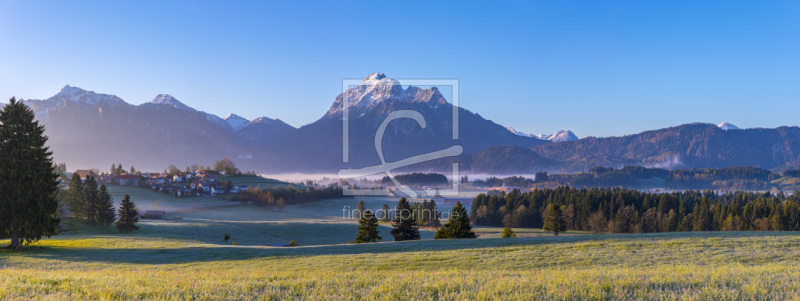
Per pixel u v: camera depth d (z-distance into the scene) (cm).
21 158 4353
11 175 4291
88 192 9788
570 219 13538
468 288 1223
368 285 1314
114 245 5566
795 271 1590
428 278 1466
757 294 1082
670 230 12219
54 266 3322
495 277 1495
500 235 11550
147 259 3828
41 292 1204
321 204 19275
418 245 4216
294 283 1344
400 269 2952
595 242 3869
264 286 1310
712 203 14162
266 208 18400
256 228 11481
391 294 1152
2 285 1244
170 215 15800
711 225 11850
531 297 1076
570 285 1227
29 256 3884
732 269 1786
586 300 1059
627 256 3170
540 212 14250
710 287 1162
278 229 11612
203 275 1734
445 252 3662
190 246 4962
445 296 1120
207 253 4088
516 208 14975
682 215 12700
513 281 1327
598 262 2981
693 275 1453
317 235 11219
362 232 7406
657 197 14775
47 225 4431
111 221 9425
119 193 19762
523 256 3328
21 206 4325
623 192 14800
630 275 1484
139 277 1579
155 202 18388
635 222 12431
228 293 1184
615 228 12506
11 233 4356
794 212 10444
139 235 7688
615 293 1111
